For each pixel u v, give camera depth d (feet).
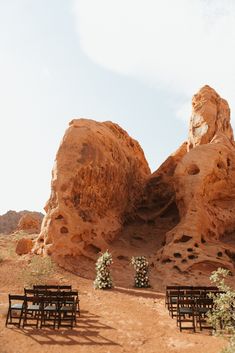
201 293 40.42
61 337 32.30
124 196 93.91
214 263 67.31
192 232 73.10
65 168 74.79
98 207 80.89
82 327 35.45
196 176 80.74
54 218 69.26
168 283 60.75
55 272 59.00
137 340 32.42
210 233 78.38
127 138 114.11
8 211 201.16
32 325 34.83
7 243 93.66
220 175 85.87
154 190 104.73
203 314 37.99
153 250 81.92
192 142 103.76
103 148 85.61
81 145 79.15
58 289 42.75
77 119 86.22
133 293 52.65
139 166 111.75
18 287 50.34
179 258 68.49
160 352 29.60
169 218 95.86
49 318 36.55
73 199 73.82
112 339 32.37
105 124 106.83
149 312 42.04
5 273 56.49
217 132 98.02
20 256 69.31
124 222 93.61
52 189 74.18
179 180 82.89
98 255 71.97
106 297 48.83
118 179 89.40
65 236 67.62
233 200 88.69
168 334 34.22
